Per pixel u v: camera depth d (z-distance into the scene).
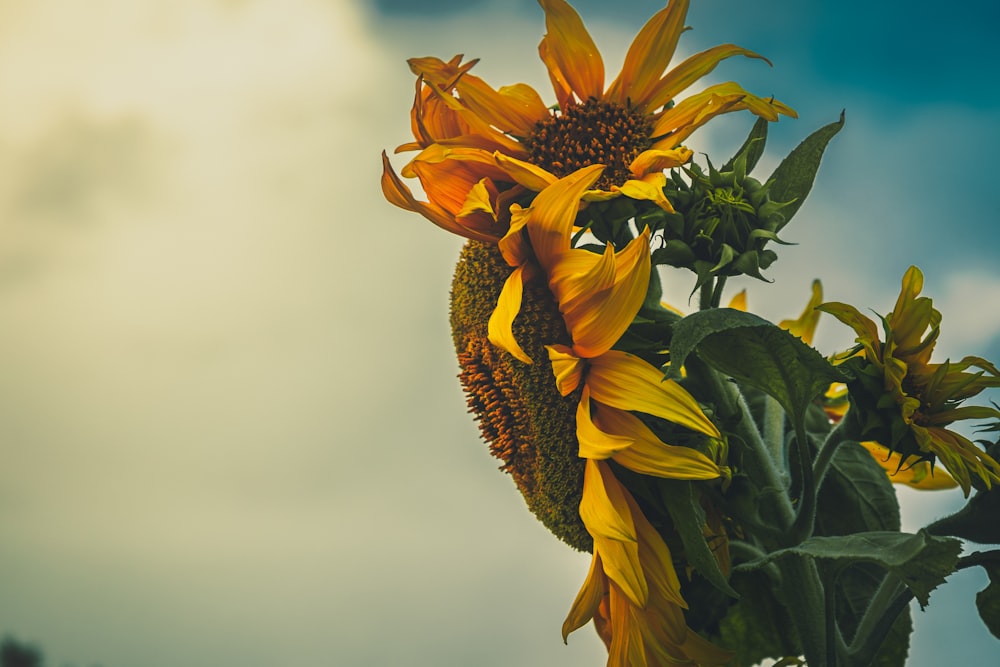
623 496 0.71
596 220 0.75
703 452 0.72
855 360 0.71
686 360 0.76
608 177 0.78
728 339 0.69
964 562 0.75
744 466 0.76
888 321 0.71
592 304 0.71
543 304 0.74
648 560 0.72
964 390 0.71
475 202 0.74
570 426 0.75
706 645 0.73
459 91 0.78
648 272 0.70
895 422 0.70
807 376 0.70
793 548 0.67
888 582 0.76
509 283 0.73
